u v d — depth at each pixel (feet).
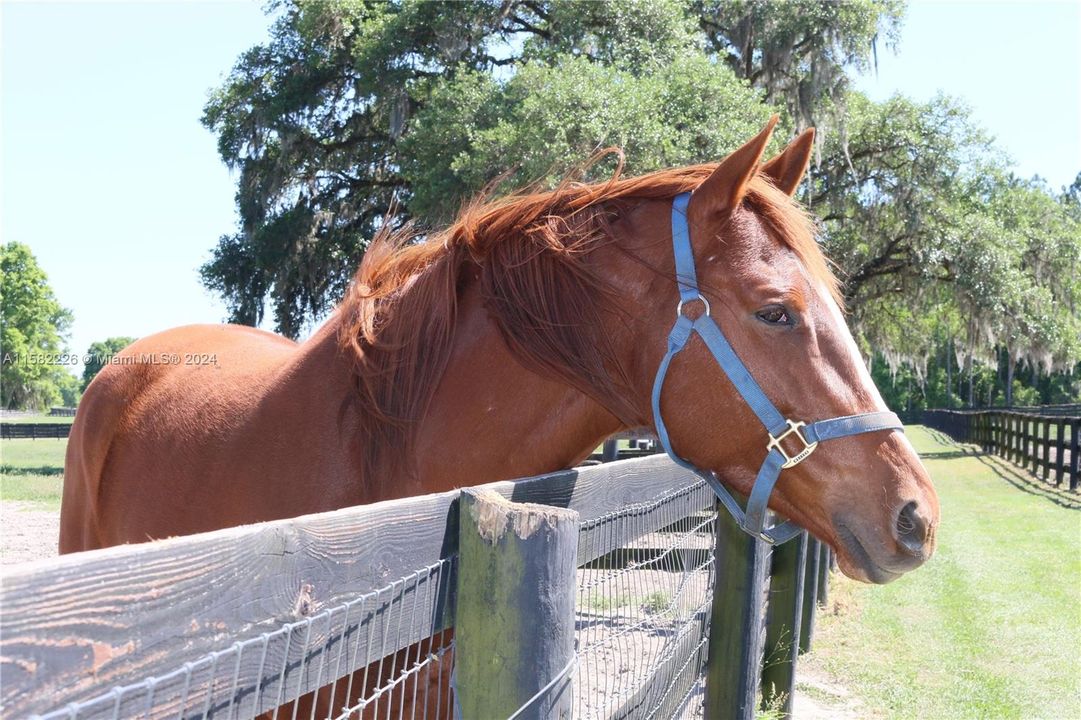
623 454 33.35
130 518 8.41
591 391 6.91
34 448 82.33
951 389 190.29
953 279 70.54
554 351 6.93
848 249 71.61
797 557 15.03
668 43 51.90
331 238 62.59
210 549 3.14
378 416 7.15
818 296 6.57
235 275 63.67
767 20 60.75
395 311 7.62
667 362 6.58
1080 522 39.93
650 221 7.05
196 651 3.07
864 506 6.15
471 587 4.63
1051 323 68.49
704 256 6.69
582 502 6.49
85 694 2.64
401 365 7.36
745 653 10.14
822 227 7.68
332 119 64.95
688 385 6.56
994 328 70.13
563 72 43.96
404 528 4.42
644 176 7.44
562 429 7.18
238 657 3.23
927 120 70.08
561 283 7.02
